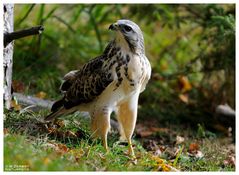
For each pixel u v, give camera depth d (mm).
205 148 12875
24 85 14500
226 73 16062
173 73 16719
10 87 11367
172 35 19266
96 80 10555
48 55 16031
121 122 11016
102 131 10664
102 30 18641
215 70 16047
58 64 16344
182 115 15781
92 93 10656
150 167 10250
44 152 9422
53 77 15133
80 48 17484
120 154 10852
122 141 11852
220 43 15266
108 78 10430
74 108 11109
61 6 18344
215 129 15328
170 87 17469
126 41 10359
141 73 10477
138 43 10445
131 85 10453
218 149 12914
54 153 9555
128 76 10375
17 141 9367
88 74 10727
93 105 10773
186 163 11398
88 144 10984
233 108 16391
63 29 18219
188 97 17016
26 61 15617
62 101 11188
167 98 16781
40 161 8898
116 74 10391
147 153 11148
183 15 17656
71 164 9297
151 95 16672
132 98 10703
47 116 11273
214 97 16656
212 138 14047
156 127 14883
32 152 9312
